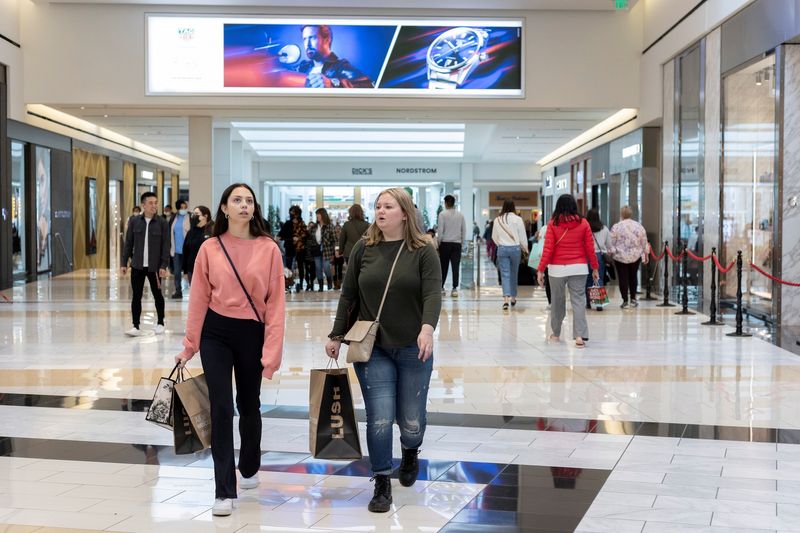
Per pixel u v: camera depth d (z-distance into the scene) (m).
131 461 5.70
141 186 33.06
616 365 9.48
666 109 18.45
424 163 41.44
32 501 4.85
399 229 4.89
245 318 4.82
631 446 6.07
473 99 19.70
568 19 19.75
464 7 19.39
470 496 4.95
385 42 19.53
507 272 15.32
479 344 11.14
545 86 19.78
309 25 19.48
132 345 11.05
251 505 4.80
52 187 22.94
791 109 12.70
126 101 19.56
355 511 4.69
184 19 19.44
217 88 19.53
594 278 14.29
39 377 8.75
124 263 11.93
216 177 25.91
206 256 4.84
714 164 15.69
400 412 4.91
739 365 9.45
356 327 4.79
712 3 15.46
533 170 41.78
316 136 30.86
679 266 17.88
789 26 12.37
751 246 14.06
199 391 4.81
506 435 6.40
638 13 19.84
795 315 12.96
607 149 24.53
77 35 19.53
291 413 7.15
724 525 4.45
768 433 6.45
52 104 19.80
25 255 21.41
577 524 4.46
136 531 4.36
